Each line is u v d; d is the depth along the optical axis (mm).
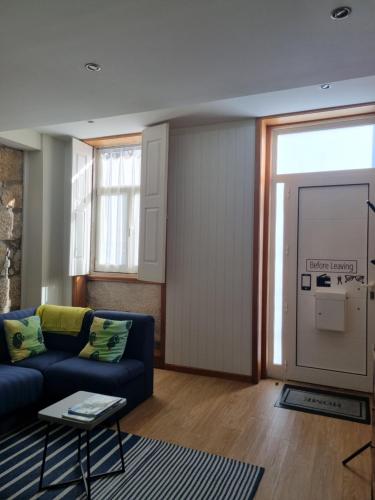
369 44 1766
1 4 1499
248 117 3650
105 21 1610
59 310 3584
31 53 1899
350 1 1451
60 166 4477
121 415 2908
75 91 2387
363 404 3203
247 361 3703
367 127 3465
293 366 3697
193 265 3939
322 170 3617
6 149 4090
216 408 3107
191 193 3949
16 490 2016
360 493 2053
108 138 4312
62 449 2424
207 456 2393
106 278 4461
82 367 2947
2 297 4105
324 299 3506
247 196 3711
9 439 2539
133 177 4418
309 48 1809
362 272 3438
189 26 1638
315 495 2035
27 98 2504
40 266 4266
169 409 3080
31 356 3211
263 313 3814
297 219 3678
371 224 3404
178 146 4008
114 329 3203
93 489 2039
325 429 2768
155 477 2160
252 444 2551
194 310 3938
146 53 1884
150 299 4281
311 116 3523
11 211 4176
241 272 3732
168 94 2414
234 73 2090
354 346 3475
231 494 2027
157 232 3832
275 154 3807
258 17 1562
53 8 1522
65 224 4492
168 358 4059
